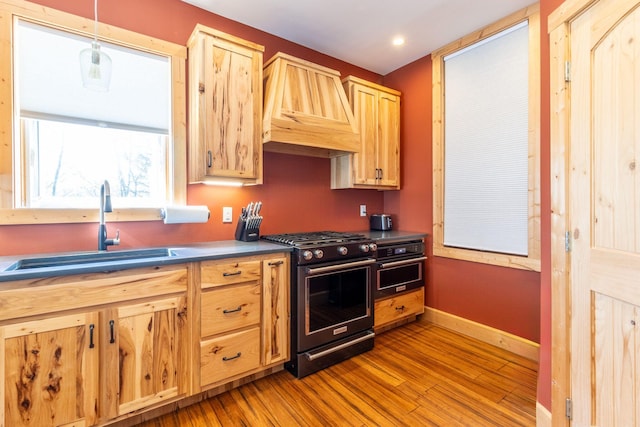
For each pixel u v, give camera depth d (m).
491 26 2.62
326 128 2.59
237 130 2.23
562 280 1.48
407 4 2.37
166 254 2.08
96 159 2.11
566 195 1.46
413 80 3.32
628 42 1.19
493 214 2.70
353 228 3.42
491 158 2.71
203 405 1.88
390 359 2.45
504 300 2.63
